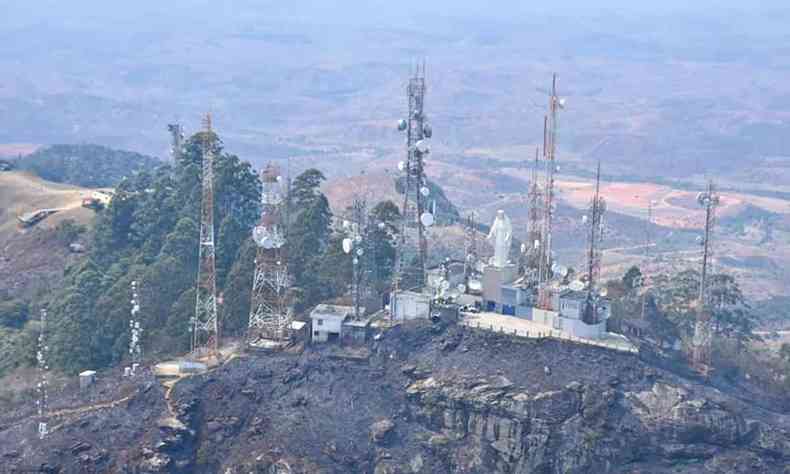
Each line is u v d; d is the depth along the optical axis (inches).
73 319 6112.2
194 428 4933.6
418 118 5944.9
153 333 5979.3
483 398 4845.0
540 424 4746.6
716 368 5777.6
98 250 7509.8
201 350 5546.3
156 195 7632.9
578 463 4724.4
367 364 5226.4
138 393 5088.6
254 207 7588.6
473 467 4808.1
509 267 5615.2
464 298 5708.7
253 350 5369.1
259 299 5551.2
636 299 6136.8
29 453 4763.8
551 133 6053.2
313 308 5802.2
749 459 4790.8
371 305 5787.4
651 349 5541.3
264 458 4709.6
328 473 4665.4
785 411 5477.4
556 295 5388.8
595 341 5187.0
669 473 4722.0
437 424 4953.3
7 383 5802.2
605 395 4835.1
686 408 4840.1
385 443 4874.5
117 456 4771.2
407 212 6466.5
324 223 6904.5
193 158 7829.7
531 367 4970.5
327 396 5044.3
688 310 6496.1
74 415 5027.1
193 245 6786.4
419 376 5088.6
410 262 6451.8
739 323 6963.6
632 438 4800.7
